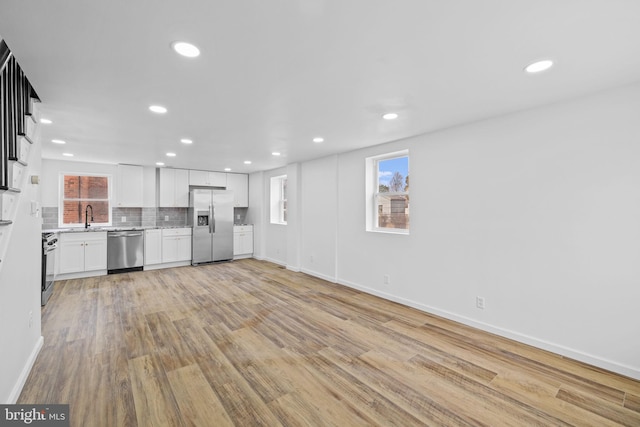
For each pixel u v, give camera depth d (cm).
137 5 132
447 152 339
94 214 585
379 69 197
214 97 243
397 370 234
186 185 672
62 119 296
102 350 264
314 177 543
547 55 178
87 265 531
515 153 283
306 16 141
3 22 142
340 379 222
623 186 225
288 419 179
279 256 670
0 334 166
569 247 252
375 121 310
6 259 176
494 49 171
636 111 219
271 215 705
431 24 148
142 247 590
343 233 487
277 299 415
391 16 141
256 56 180
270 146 429
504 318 293
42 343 269
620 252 227
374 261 433
